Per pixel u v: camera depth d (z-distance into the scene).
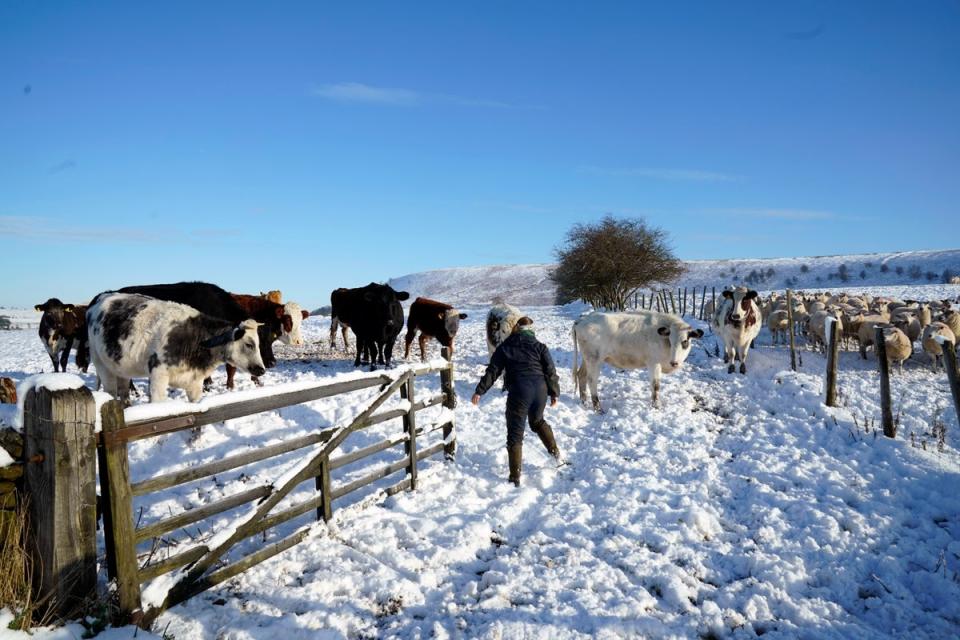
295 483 5.00
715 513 6.07
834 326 9.53
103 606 3.68
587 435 8.88
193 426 4.19
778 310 16.59
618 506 6.17
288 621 4.04
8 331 33.44
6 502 3.53
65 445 3.47
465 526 5.55
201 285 10.83
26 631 3.41
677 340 9.88
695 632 4.12
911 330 14.14
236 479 6.61
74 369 14.82
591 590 4.58
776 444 8.31
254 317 13.47
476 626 4.11
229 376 11.23
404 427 6.57
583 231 43.44
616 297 43.28
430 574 4.73
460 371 13.52
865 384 11.21
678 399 10.81
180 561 4.09
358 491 6.29
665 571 4.87
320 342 19.62
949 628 4.22
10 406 3.82
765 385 11.45
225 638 3.89
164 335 7.46
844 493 6.44
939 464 7.16
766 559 5.05
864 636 4.11
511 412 6.87
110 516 3.68
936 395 10.38
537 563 5.00
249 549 4.96
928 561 5.08
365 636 4.01
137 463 6.98
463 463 7.56
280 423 8.39
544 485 6.90
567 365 14.25
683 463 7.56
